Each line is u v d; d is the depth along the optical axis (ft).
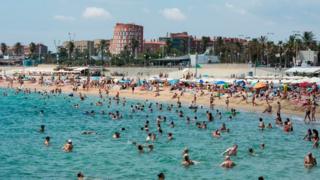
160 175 114.52
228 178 119.03
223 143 172.55
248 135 193.47
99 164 135.23
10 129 214.07
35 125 230.48
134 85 487.20
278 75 495.82
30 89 534.78
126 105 349.82
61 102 382.42
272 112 286.66
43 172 125.70
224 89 388.78
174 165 133.80
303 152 155.33
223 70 570.05
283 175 122.42
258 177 117.91
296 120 246.06
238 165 134.10
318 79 381.19
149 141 175.83
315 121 240.94
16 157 145.38
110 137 187.11
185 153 146.61
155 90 442.91
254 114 277.64
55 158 144.05
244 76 510.99
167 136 189.26
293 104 298.15
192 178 118.93
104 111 303.89
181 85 444.55
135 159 142.10
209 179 117.91
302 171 127.03
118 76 647.15
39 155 148.77
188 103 355.56
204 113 287.48
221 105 331.16
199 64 618.44
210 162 138.10
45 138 182.60
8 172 125.59
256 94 345.72
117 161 139.23
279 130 209.05
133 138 184.24
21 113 294.66
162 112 295.48
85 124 234.58
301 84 369.50
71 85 545.85
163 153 151.53
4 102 383.04
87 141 176.65
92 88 505.66
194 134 195.52
